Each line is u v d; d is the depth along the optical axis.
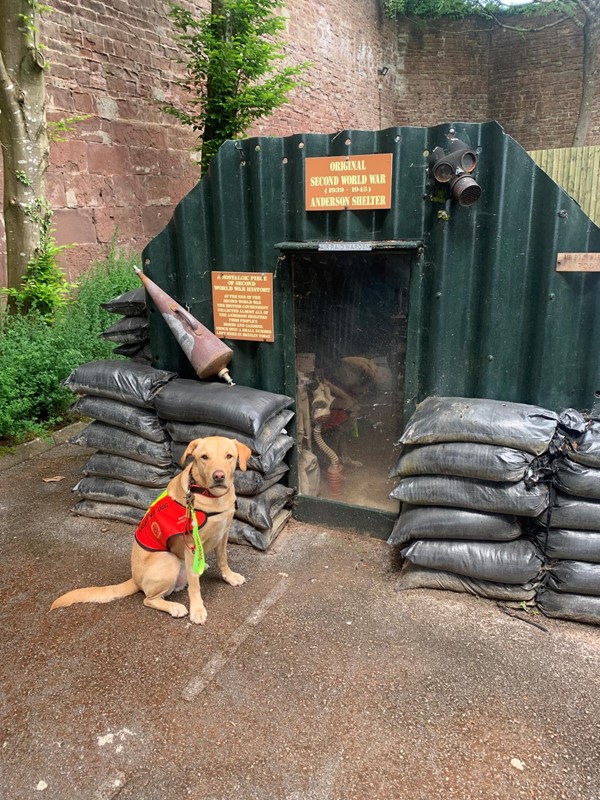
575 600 2.91
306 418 3.85
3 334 5.58
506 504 2.88
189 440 3.63
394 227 3.24
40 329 5.82
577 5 14.51
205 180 3.66
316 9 12.73
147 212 8.14
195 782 2.11
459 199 2.91
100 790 2.09
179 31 8.37
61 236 6.89
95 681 2.60
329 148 3.25
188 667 2.68
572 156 9.63
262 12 7.70
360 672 2.63
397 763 2.18
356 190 3.24
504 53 16.31
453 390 3.37
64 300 6.23
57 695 2.53
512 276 3.09
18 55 5.51
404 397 3.49
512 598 3.04
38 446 5.29
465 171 2.92
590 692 2.51
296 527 3.92
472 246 3.12
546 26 15.21
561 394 3.16
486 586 3.08
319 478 3.94
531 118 16.31
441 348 3.31
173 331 3.74
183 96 8.59
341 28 13.80
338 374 3.71
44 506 4.30
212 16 7.43
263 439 3.42
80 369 4.04
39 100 5.73
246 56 7.56
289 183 3.41
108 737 2.31
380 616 3.02
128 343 4.41
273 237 3.54
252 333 3.77
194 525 2.86
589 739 2.28
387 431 3.67
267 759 2.20
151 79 7.99
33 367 5.35
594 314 3.00
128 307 4.32
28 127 5.68
